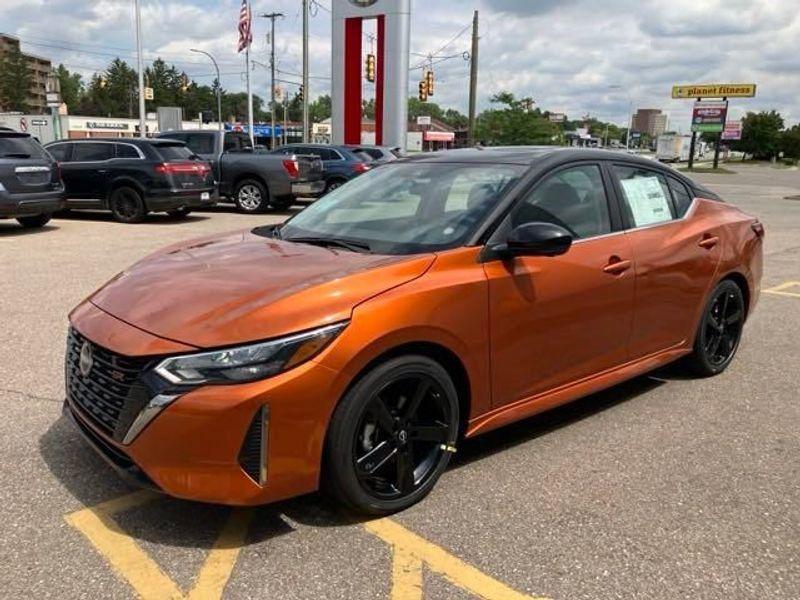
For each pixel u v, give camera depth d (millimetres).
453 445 3428
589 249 3959
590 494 3467
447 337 3246
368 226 3930
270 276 3225
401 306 3074
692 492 3508
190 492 2791
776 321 6992
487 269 3447
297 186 16453
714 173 59531
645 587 2768
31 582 2729
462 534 3105
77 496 3352
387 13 25625
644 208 4504
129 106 132750
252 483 2828
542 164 3979
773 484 3605
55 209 12305
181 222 14562
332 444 2973
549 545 3033
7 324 6207
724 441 4117
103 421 3023
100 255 9914
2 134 11547
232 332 2816
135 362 2844
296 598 2672
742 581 2812
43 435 3979
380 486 3209
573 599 2693
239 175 16625
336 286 3057
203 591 2697
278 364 2801
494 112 69062
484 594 2711
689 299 4707
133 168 13742
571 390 3979
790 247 12555
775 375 5309
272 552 2949
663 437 4152
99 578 2764
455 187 3971
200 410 2730
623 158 4516
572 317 3834
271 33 57594
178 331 2873
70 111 147875
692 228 4766
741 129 110375
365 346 2943
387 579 2789
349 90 27031
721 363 5266
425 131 87375
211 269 3414
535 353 3695
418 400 3234
